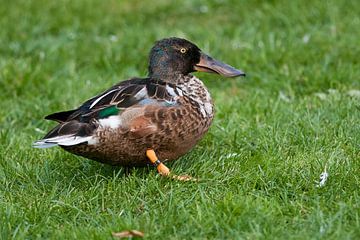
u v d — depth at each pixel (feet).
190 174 34.78
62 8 62.28
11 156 37.32
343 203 29.76
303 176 32.91
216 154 36.78
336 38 52.49
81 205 31.99
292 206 30.40
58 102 45.55
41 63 51.90
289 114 40.60
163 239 28.60
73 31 58.85
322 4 57.21
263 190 32.48
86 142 32.17
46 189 34.06
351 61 49.39
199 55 36.78
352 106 40.81
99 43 55.88
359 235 27.73
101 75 50.62
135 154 33.47
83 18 61.00
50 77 50.16
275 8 57.93
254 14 58.23
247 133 38.88
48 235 29.89
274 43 52.01
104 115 32.40
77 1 63.41
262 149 37.04
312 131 38.32
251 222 28.89
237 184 33.01
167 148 33.73
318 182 32.50
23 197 33.01
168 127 33.01
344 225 28.40
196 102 34.24
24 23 59.36
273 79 47.42
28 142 39.68
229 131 39.37
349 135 37.29
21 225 30.17
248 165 34.60
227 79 49.08
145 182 33.06
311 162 34.45
